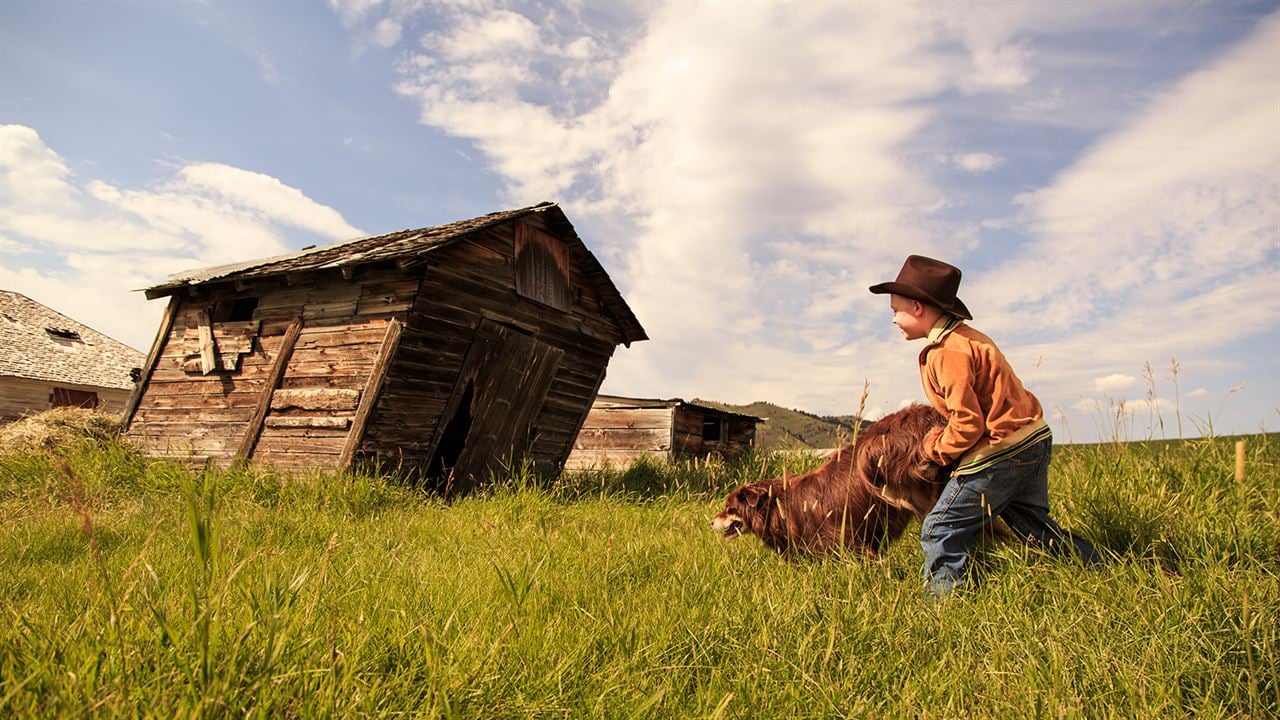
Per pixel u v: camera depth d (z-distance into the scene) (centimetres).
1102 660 230
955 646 261
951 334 327
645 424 1717
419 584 315
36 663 169
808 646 245
